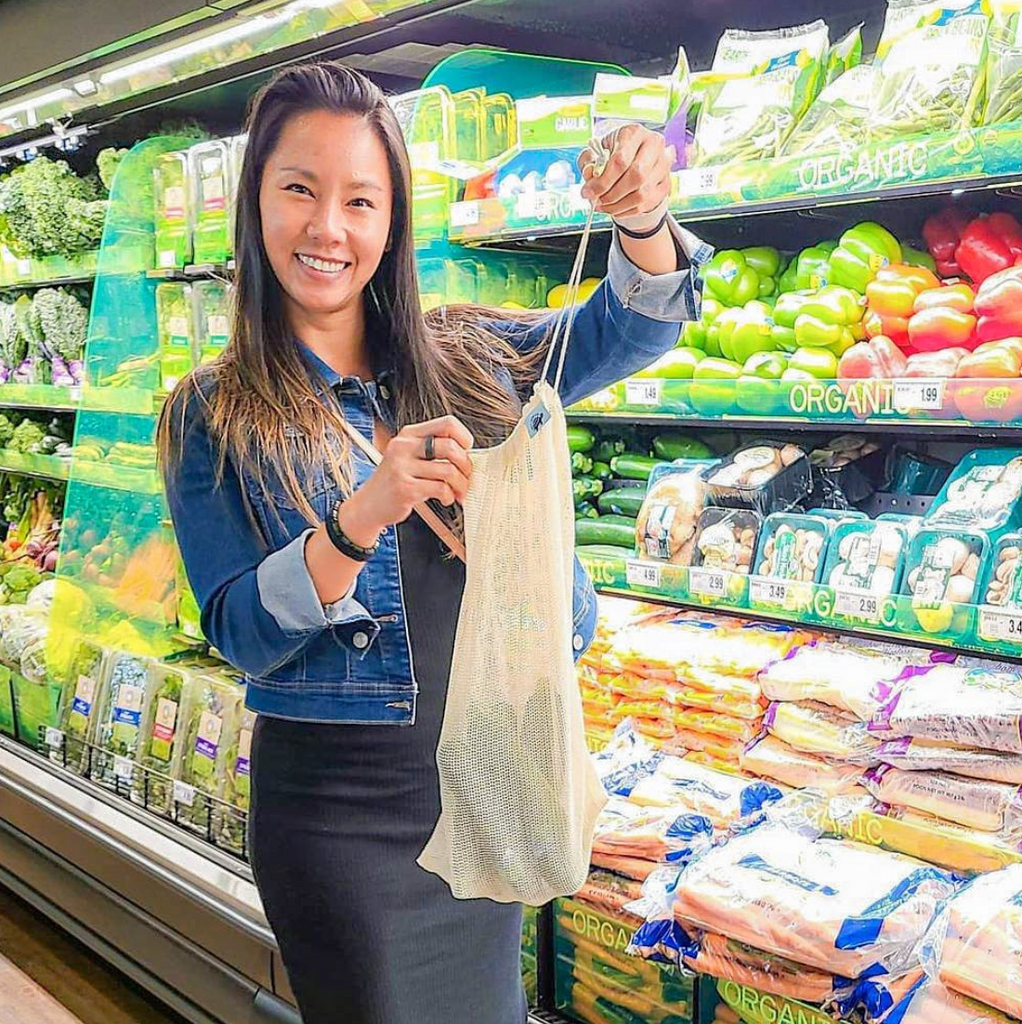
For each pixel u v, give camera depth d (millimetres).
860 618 1746
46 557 3748
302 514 1366
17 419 3615
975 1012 1364
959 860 1603
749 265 2098
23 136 3160
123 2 1981
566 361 1602
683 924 1606
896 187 1636
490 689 1229
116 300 2865
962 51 1646
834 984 1453
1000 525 1688
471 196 2197
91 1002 2539
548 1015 1903
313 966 1483
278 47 2008
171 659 2883
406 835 1476
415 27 2271
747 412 1899
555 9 2197
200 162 2682
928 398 1666
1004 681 1694
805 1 2143
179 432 1420
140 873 2387
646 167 1270
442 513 1453
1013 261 1774
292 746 1475
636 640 2086
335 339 1508
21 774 2834
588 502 2348
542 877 1270
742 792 1848
